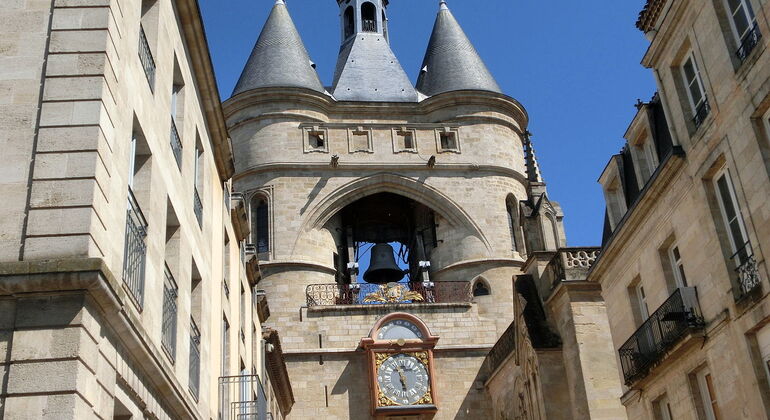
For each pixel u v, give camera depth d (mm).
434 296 40625
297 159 42031
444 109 44906
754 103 14062
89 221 9711
